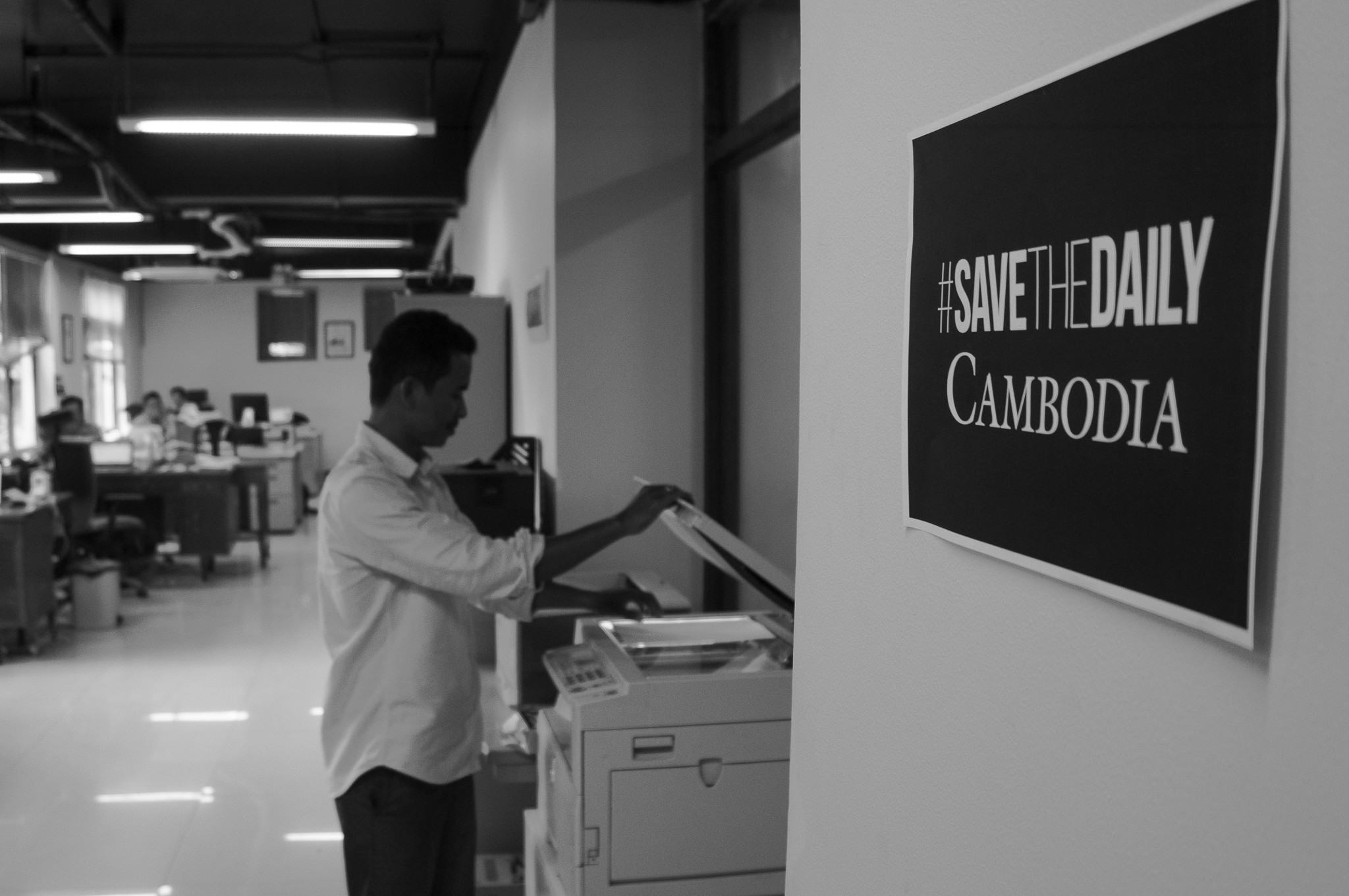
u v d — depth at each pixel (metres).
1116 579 0.60
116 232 9.27
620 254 3.98
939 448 0.81
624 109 3.98
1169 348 0.55
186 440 10.31
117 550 7.69
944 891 0.83
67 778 3.99
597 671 1.91
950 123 0.79
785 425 3.30
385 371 2.00
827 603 1.07
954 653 0.81
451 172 8.12
